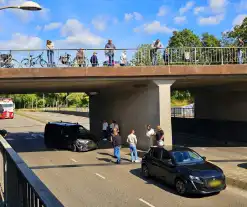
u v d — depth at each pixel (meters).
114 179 13.20
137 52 18.70
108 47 18.25
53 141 23.66
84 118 56.56
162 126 18.39
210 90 29.25
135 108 21.52
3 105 61.19
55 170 15.13
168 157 12.01
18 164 3.98
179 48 18.91
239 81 21.39
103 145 24.28
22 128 41.03
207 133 29.19
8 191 5.32
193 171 10.70
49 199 2.57
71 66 17.69
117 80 18.52
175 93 67.69
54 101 103.44
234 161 16.25
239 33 43.34
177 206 9.61
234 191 11.33
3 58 17.03
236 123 25.44
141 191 11.34
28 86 21.56
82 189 11.62
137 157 18.17
